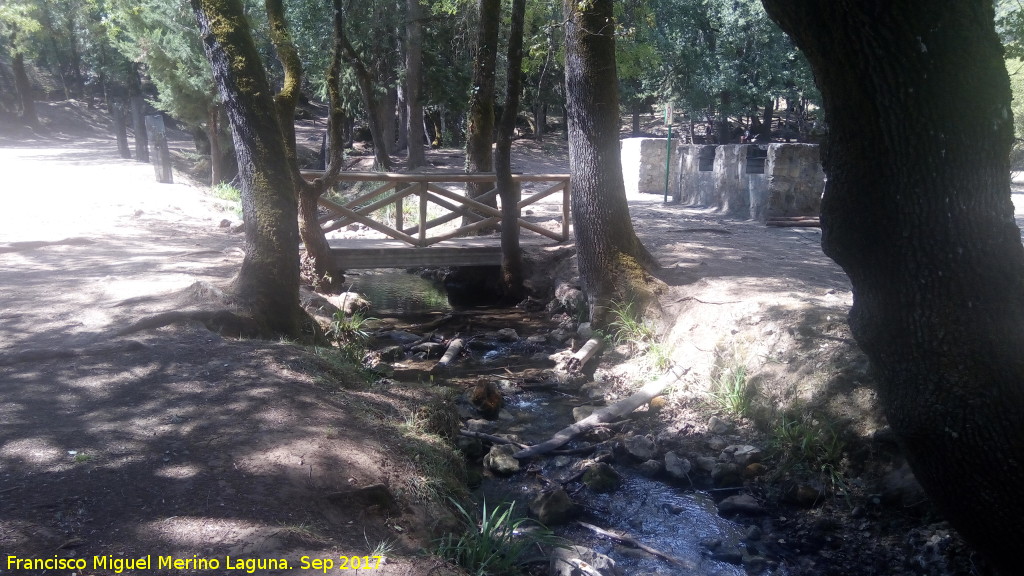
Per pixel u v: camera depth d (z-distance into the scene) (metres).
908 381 3.78
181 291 7.39
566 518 5.40
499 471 6.05
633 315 8.70
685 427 6.86
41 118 43.28
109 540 3.33
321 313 8.93
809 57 3.58
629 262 9.00
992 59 3.27
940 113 3.31
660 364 7.83
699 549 5.13
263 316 6.97
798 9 3.43
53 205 13.21
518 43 9.99
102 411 4.74
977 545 3.96
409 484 4.54
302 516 3.78
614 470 6.16
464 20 16.50
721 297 8.13
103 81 44.47
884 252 3.64
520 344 9.44
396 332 9.70
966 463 3.69
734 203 15.30
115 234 11.41
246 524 3.57
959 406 3.61
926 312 3.61
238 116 7.15
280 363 5.84
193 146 33.56
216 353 5.93
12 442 4.21
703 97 32.94
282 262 7.20
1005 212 3.51
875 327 3.83
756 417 6.70
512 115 10.41
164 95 19.45
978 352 3.56
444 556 4.00
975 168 3.38
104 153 25.03
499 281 12.02
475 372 8.38
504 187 10.91
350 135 35.59
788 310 7.31
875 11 3.19
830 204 3.79
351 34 21.28
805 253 10.71
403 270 14.56
